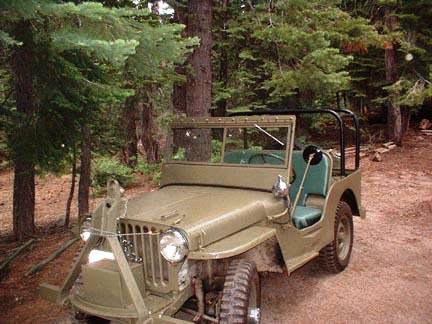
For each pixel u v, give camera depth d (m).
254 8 9.43
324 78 8.88
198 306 3.77
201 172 5.06
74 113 6.30
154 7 8.57
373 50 15.26
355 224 7.97
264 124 4.79
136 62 5.14
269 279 5.56
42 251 6.85
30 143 6.30
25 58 5.77
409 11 14.15
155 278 3.65
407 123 16.61
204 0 7.83
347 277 5.62
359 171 6.36
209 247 3.59
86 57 5.66
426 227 7.74
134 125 14.84
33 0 3.83
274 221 4.38
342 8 14.75
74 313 4.06
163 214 3.88
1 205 12.71
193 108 7.96
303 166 5.68
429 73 14.05
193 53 7.87
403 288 5.26
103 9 3.96
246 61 11.53
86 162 8.54
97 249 3.84
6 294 5.27
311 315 4.63
